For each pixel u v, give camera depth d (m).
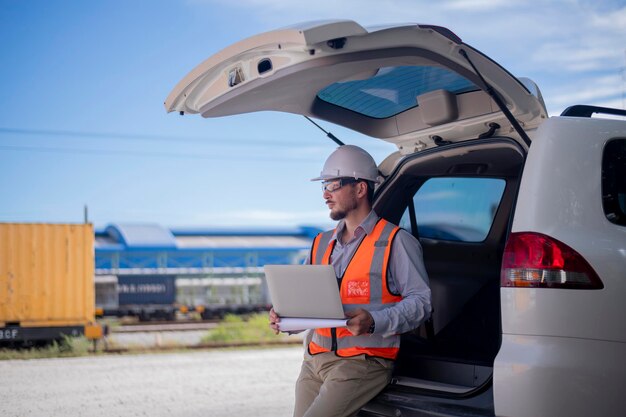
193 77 3.40
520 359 2.96
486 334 4.30
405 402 3.41
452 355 3.83
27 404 8.93
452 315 4.38
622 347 3.01
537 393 2.92
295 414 3.66
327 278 3.23
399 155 4.45
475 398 3.21
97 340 19.05
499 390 3.00
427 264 4.43
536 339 2.97
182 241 46.72
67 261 18.30
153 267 43.19
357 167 3.56
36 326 17.61
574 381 2.93
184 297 36.53
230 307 34.03
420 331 4.26
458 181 4.49
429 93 3.85
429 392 3.37
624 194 3.26
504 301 3.05
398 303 3.35
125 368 12.95
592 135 3.28
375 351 3.43
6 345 17.92
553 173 3.15
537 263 3.00
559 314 2.96
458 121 3.87
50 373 12.31
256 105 3.58
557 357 2.93
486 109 3.71
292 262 46.03
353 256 3.52
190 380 11.01
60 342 17.89
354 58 2.99
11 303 17.78
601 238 3.09
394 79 3.69
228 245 45.47
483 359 3.70
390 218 4.35
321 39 2.86
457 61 3.21
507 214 4.39
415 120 4.11
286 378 11.09
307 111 3.89
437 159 4.16
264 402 8.68
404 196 4.38
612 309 3.01
